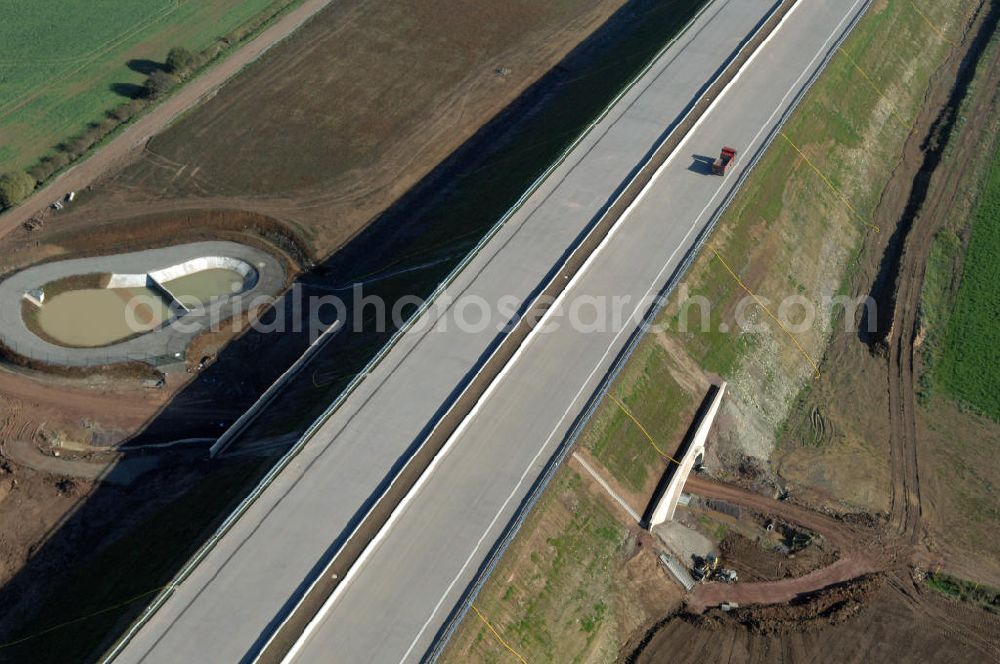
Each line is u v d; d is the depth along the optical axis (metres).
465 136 65.06
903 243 57.56
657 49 65.31
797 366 50.00
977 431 47.88
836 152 60.06
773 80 60.41
